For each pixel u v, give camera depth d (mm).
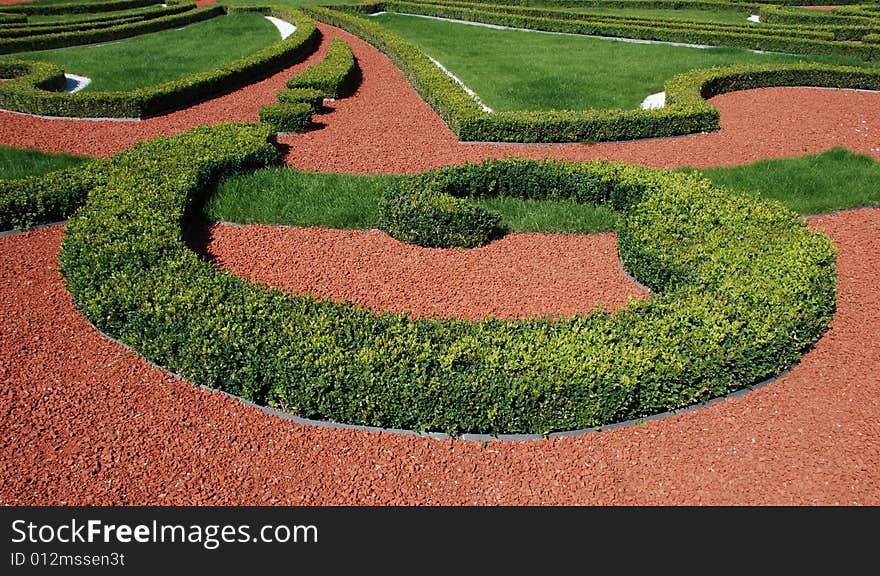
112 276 8859
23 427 7258
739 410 7703
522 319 8992
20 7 34750
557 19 31516
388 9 35500
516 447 7281
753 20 32406
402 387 7203
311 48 26344
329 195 12531
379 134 16203
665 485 6824
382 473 6949
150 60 23812
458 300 9703
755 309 8312
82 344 8602
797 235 10266
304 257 10758
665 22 29125
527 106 18156
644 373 7332
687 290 8883
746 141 16109
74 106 17141
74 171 12477
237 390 7812
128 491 6641
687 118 16219
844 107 19141
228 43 26828
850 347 8758
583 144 15820
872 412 7621
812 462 7012
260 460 7051
